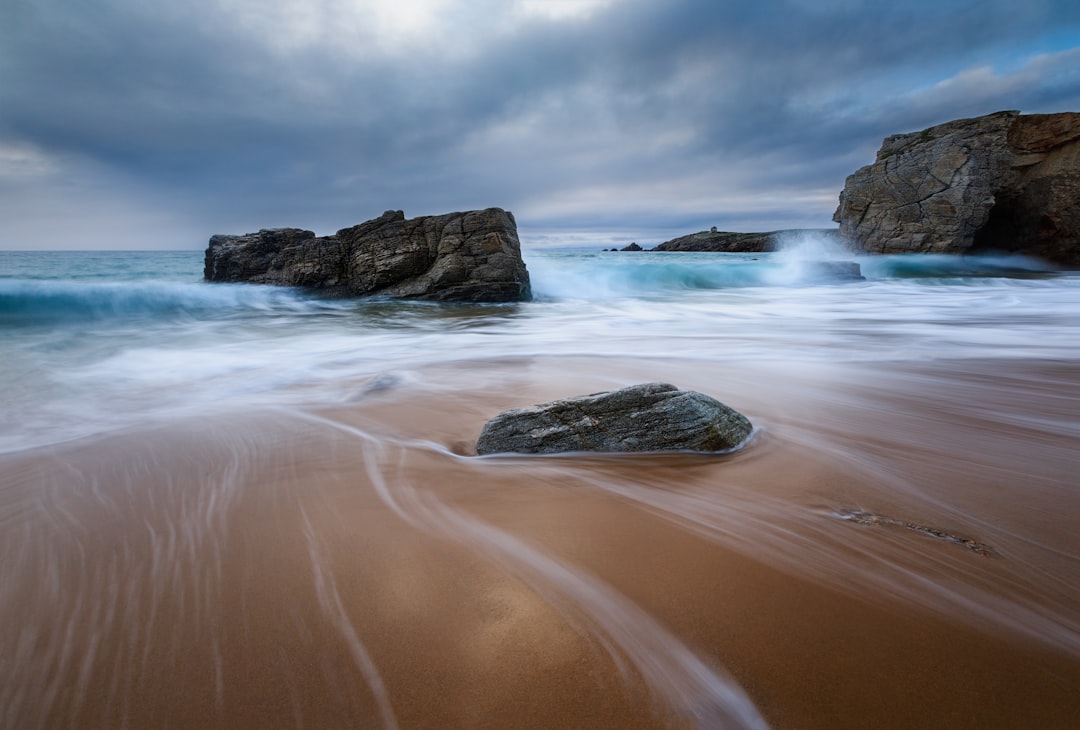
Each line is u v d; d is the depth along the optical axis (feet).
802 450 13.19
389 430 15.66
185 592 7.72
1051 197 98.53
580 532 9.29
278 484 11.63
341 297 66.85
